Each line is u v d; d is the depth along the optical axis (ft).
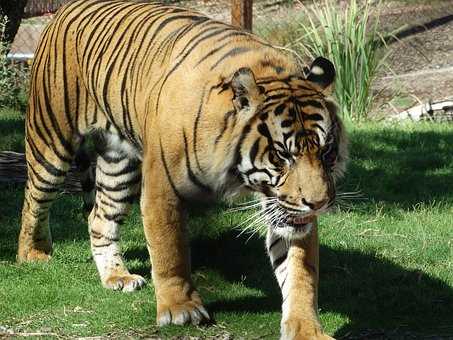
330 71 28.14
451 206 46.44
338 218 43.70
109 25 33.32
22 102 72.54
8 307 32.94
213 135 27.50
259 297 34.35
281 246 29.40
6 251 39.47
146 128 29.78
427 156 55.36
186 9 32.60
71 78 34.42
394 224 43.32
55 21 35.70
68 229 42.22
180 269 30.66
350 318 32.68
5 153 50.21
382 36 82.48
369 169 52.70
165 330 30.66
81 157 37.19
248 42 28.96
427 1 99.86
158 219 29.66
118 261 35.99
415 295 34.40
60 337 30.66
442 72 85.30
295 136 26.30
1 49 70.79
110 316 32.12
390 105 77.41
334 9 77.51
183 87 28.30
